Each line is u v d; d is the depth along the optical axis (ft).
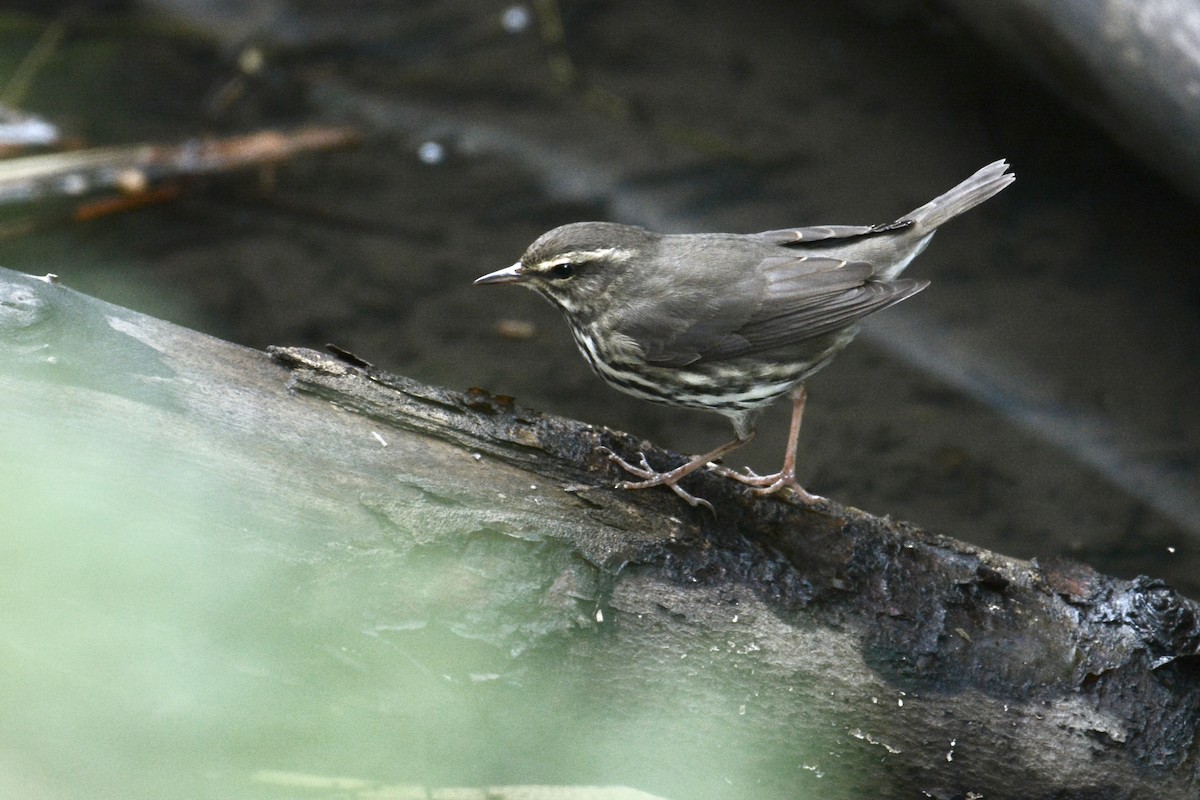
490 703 27.17
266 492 26.89
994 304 51.93
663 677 27.71
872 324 51.44
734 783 28.43
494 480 28.63
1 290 27.37
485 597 26.91
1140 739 28.32
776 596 28.60
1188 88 46.39
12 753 27.07
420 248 52.29
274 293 49.06
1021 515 42.32
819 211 54.54
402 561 26.78
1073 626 29.25
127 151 55.88
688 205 54.75
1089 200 56.75
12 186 53.26
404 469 28.02
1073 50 50.65
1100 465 44.62
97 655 27.50
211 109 59.62
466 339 48.08
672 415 46.32
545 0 68.44
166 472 26.53
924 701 28.32
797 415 36.22
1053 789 28.45
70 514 25.77
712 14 68.08
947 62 64.54
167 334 28.73
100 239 51.26
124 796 27.14
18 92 59.11
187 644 27.04
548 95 61.77
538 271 35.81
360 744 28.78
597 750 28.09
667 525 29.04
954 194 36.91
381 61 63.67
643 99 61.82
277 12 66.49
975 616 29.17
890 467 44.39
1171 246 54.44
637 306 35.14
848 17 67.56
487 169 57.06
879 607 28.96
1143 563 40.60
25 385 26.50
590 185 56.13
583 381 47.01
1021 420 46.68
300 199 54.75
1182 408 47.19
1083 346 49.52
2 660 27.68
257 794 28.68
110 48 63.05
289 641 26.73
